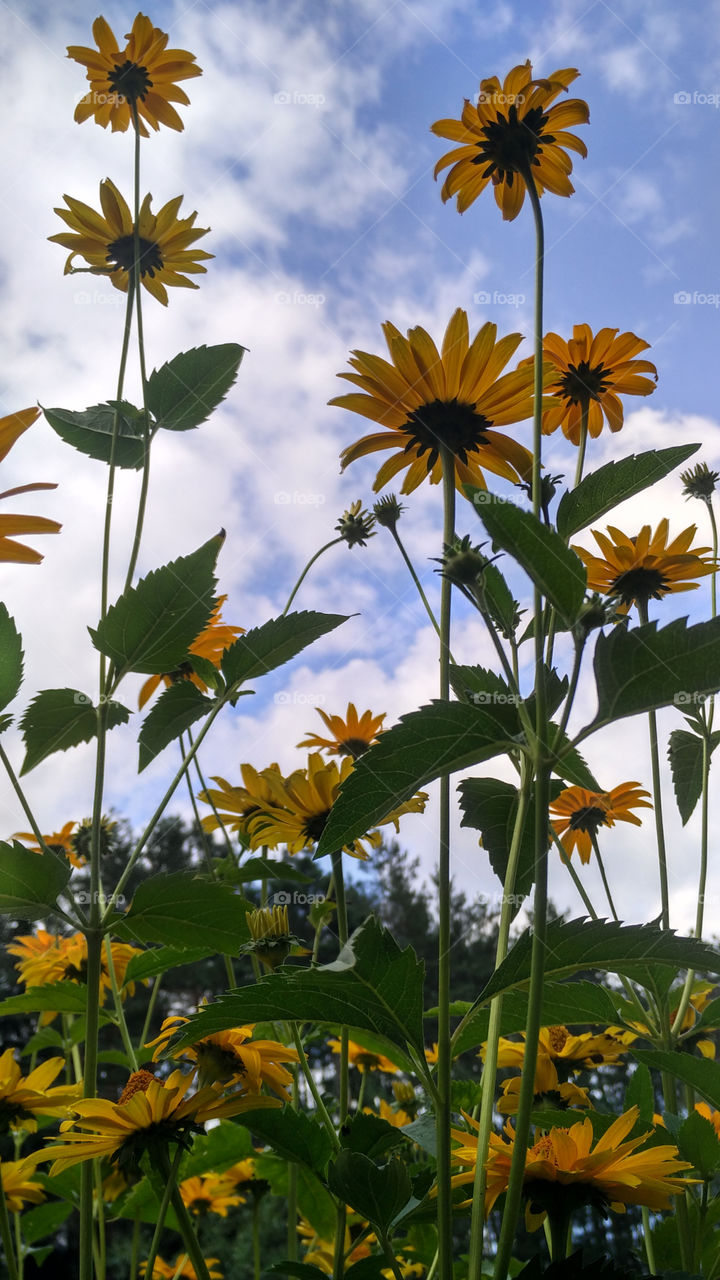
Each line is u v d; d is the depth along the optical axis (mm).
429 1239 497
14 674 431
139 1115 362
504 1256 269
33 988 483
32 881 401
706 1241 387
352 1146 347
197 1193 745
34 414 352
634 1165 319
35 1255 667
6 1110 437
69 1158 367
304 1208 568
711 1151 365
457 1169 350
